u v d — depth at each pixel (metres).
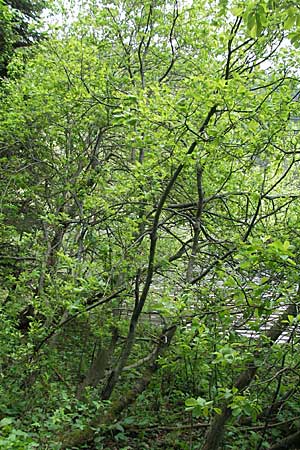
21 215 8.58
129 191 6.47
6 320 6.24
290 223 6.01
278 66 6.04
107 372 7.02
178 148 4.89
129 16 8.02
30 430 5.19
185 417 6.90
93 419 5.90
